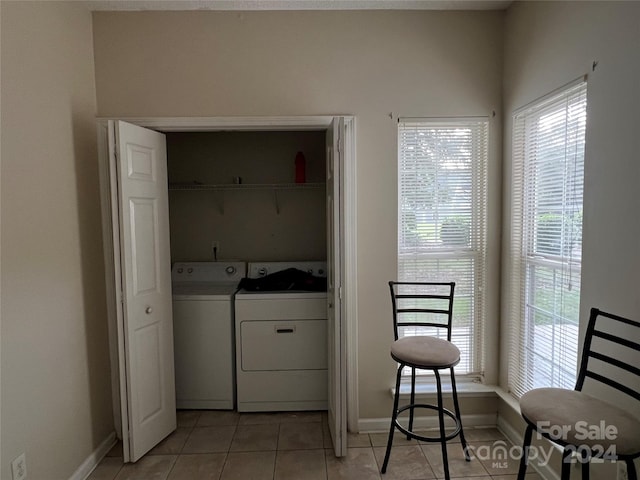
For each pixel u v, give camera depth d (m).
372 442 2.28
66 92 1.94
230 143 3.05
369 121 2.30
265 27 2.26
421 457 2.12
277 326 2.61
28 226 1.64
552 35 1.83
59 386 1.82
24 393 1.60
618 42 1.43
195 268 3.01
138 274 2.12
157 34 2.24
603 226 1.51
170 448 2.25
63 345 1.86
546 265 1.94
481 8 2.26
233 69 2.26
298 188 3.05
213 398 2.68
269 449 2.22
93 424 2.10
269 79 2.27
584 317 1.62
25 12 1.65
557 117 1.85
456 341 2.44
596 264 1.55
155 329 2.25
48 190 1.78
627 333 1.40
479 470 2.00
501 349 2.38
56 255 1.82
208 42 2.25
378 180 2.32
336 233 2.01
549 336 1.93
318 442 2.29
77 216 2.00
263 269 3.01
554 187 1.88
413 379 2.16
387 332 2.38
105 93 2.24
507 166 2.27
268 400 2.64
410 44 2.28
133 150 2.08
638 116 1.35
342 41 2.27
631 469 1.17
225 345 2.64
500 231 2.36
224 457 2.15
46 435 1.73
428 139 2.35
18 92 1.60
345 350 2.05
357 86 2.29
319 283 2.75
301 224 3.08
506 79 2.27
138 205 2.12
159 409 2.28
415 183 2.36
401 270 2.39
